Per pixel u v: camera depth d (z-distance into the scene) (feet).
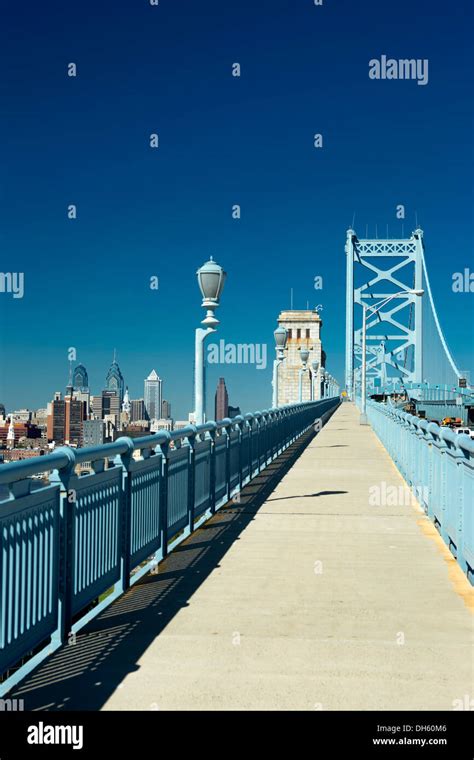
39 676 15.84
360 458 64.75
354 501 40.60
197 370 34.12
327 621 19.88
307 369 170.19
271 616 20.26
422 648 17.81
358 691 15.25
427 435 36.37
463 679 15.93
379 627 19.40
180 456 29.73
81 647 17.62
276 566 26.00
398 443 55.83
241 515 36.24
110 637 18.38
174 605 21.22
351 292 315.58
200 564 26.18
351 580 24.20
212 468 36.17
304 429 100.89
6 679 15.47
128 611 20.58
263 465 56.70
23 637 15.25
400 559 27.20
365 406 123.75
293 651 17.52
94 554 19.70
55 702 14.61
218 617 20.13
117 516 21.62
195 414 34.17
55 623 17.11
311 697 14.94
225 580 24.07
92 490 19.56
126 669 16.28
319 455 67.51
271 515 36.27
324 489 45.27
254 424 51.49
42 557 16.20
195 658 16.99
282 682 15.65
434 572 25.31
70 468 17.47
